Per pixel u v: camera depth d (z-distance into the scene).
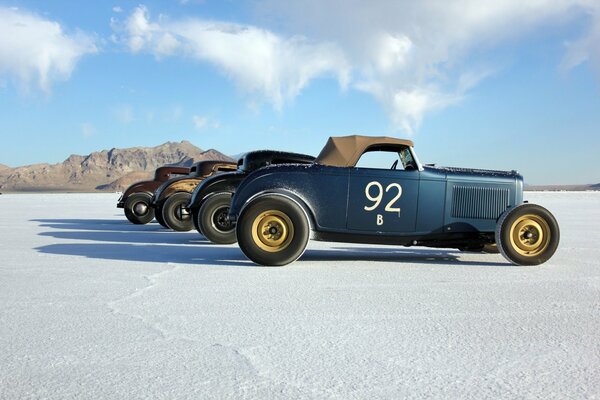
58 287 4.84
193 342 3.14
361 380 2.55
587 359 2.89
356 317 3.76
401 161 6.95
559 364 2.80
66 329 3.41
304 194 6.48
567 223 15.88
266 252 6.16
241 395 2.36
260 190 6.50
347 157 6.61
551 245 6.48
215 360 2.83
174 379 2.55
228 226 9.20
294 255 6.17
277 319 3.69
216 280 5.23
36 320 3.64
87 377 2.57
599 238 10.55
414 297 4.46
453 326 3.54
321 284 5.04
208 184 9.50
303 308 4.03
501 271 5.99
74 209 27.11
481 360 2.86
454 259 7.18
